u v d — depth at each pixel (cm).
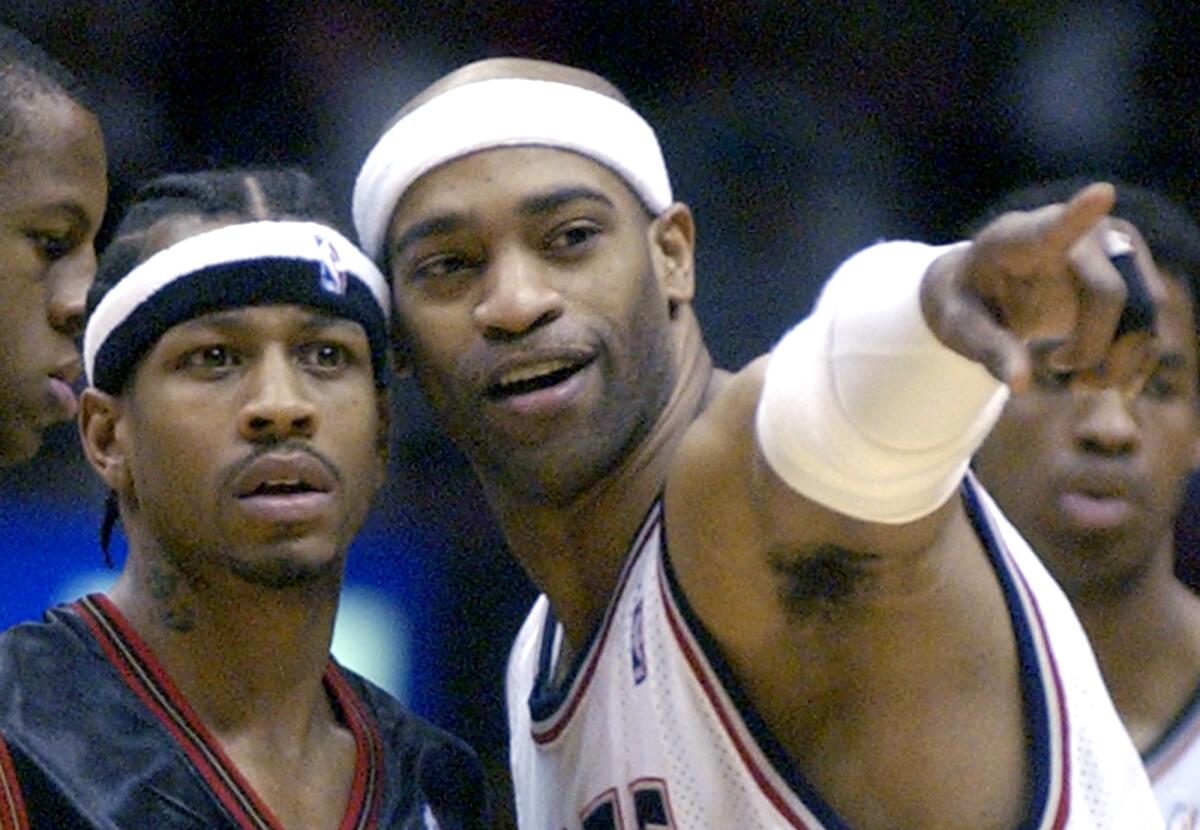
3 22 1445
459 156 623
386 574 1303
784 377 523
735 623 564
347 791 623
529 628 732
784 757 567
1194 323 797
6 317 698
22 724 575
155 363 590
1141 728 824
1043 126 1570
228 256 584
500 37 1542
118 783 578
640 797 589
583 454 622
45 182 698
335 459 596
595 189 627
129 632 607
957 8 1580
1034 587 593
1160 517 804
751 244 1544
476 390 625
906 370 489
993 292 443
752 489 542
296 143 1496
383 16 1520
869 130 1570
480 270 627
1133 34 1570
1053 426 790
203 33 1484
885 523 519
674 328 668
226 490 585
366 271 616
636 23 1559
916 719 563
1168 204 858
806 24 1574
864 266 512
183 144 1473
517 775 710
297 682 613
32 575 1204
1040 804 558
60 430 1214
